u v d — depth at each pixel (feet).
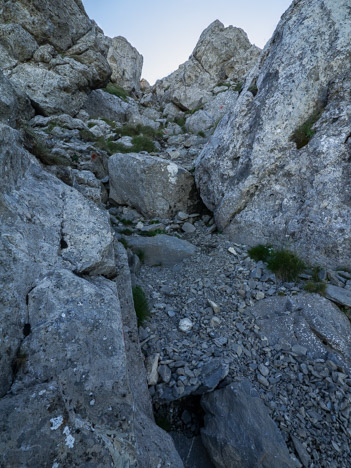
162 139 53.83
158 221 25.14
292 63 21.13
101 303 10.14
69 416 6.66
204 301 15.70
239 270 17.63
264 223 19.79
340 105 18.60
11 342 8.07
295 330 13.55
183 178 25.64
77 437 6.41
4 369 7.61
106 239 13.16
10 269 9.25
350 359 12.53
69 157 30.22
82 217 13.41
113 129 54.80
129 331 12.51
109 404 7.53
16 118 17.03
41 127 47.67
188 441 10.52
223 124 25.93
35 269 10.09
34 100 55.42
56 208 12.89
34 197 12.38
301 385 11.50
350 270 16.42
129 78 121.19
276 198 19.83
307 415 10.55
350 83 18.66
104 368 8.21
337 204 17.15
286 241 18.54
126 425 7.34
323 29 20.36
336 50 19.38
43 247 11.02
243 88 26.18
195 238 22.57
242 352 12.62
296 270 16.69
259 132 21.16
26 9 56.80
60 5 61.05
